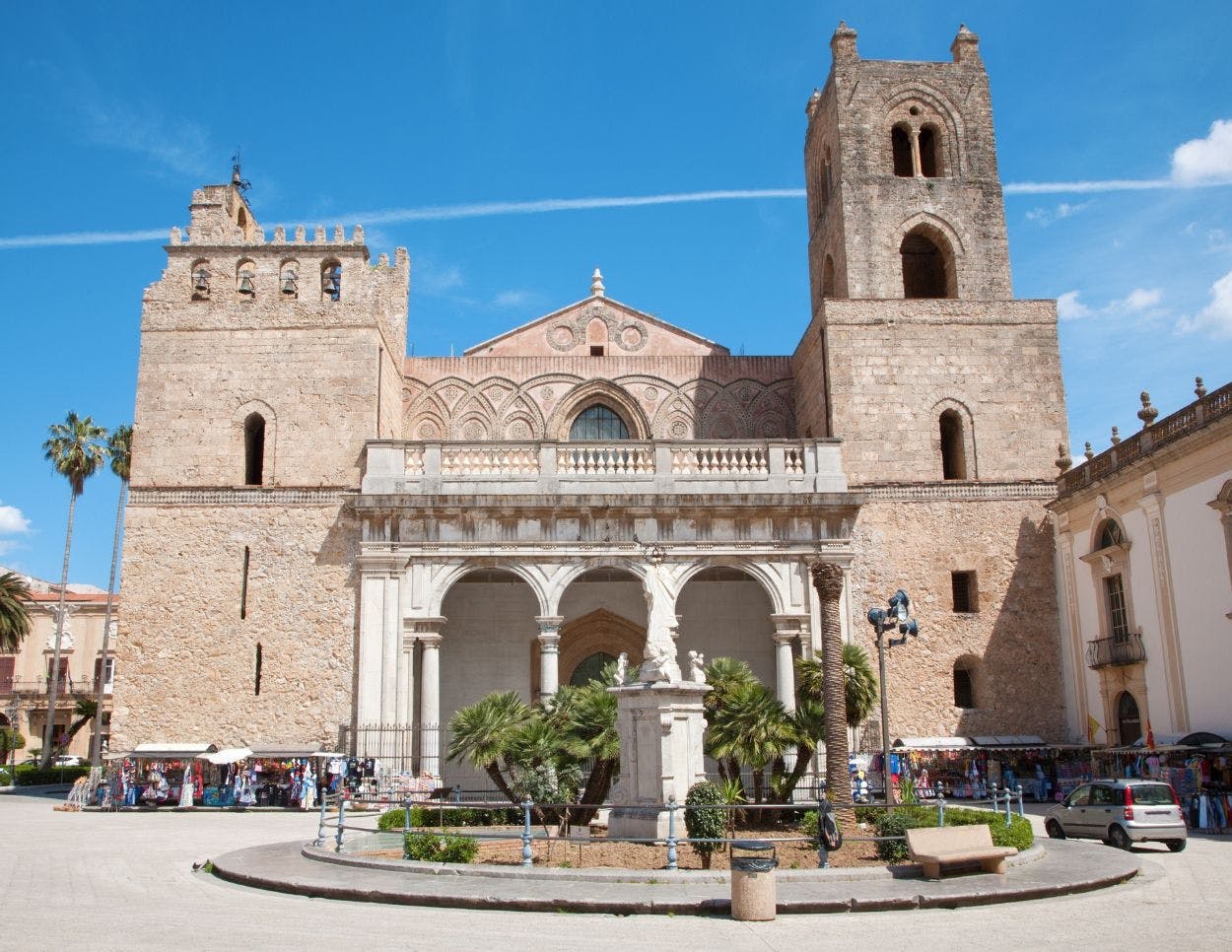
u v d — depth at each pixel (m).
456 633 41.81
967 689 40.59
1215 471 31.33
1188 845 26.12
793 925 15.41
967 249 44.34
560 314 49.78
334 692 37.62
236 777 37.34
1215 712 31.17
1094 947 13.85
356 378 40.84
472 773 39.56
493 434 47.28
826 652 24.11
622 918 15.88
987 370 42.09
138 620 38.31
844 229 44.09
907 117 45.88
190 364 40.94
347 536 39.03
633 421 47.78
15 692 81.56
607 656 42.50
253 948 13.45
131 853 23.92
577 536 38.00
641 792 22.20
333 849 22.30
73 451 71.00
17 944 13.62
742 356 48.72
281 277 42.09
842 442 40.00
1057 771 37.72
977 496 40.88
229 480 39.88
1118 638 36.78
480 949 13.55
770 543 38.44
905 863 19.70
